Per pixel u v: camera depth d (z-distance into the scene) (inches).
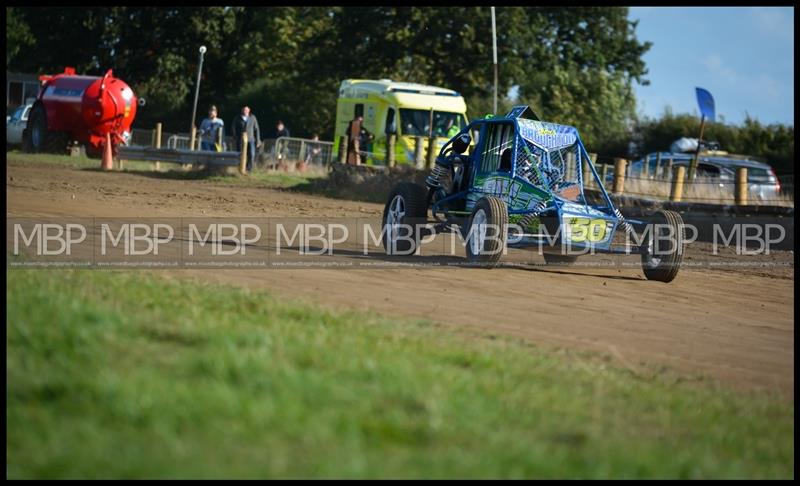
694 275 1154.7
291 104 4977.9
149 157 2662.4
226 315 606.2
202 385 439.2
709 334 775.7
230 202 1798.7
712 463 422.6
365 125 2625.5
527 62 4603.8
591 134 4429.1
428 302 801.6
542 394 505.7
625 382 565.0
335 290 820.6
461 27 4402.1
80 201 1582.2
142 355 487.5
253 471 355.9
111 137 3046.3
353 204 1958.7
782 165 3927.2
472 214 1057.5
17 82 4266.7
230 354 482.0
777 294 1041.5
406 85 2600.9
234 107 5142.7
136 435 385.7
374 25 4471.0
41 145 3127.5
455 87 4564.5
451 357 563.5
